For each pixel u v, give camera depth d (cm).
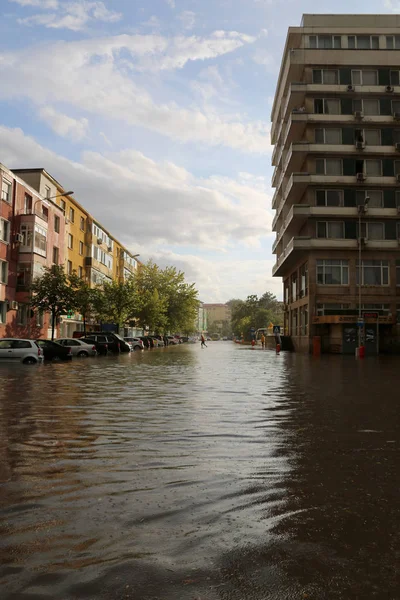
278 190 5750
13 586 275
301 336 4800
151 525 365
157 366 2383
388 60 4547
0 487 459
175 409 960
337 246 4347
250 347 7206
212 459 571
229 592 270
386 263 4397
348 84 4550
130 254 8369
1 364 2492
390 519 384
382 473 518
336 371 2084
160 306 6700
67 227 5041
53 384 1441
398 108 4575
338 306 4369
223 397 1158
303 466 543
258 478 495
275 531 356
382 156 4462
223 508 405
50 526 362
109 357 3431
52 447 630
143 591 270
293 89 4484
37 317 3966
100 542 333
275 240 5994
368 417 873
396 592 272
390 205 4419
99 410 941
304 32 4662
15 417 858
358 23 4719
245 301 13550
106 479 487
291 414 903
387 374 1916
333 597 267
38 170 4275
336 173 4456
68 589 272
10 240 3500
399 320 4334
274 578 286
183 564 302
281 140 5503
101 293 5012
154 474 507
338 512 399
